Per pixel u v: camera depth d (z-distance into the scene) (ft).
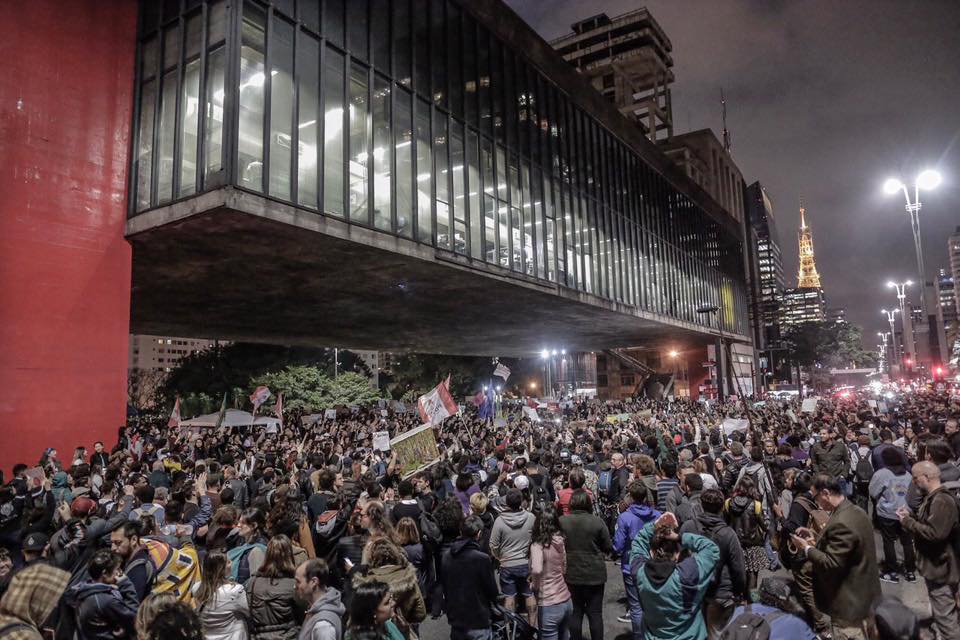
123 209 59.62
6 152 51.72
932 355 215.10
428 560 27.22
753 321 297.33
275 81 57.26
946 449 24.32
